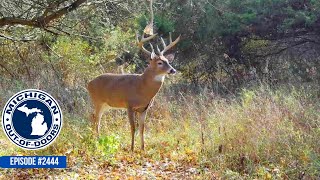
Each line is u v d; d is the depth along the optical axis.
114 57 18.27
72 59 17.12
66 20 13.55
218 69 18.39
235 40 18.89
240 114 10.48
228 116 10.57
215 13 18.59
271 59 18.97
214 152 9.14
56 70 17.00
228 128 9.92
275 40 18.69
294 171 8.03
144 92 10.26
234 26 18.17
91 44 18.59
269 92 12.09
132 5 16.03
